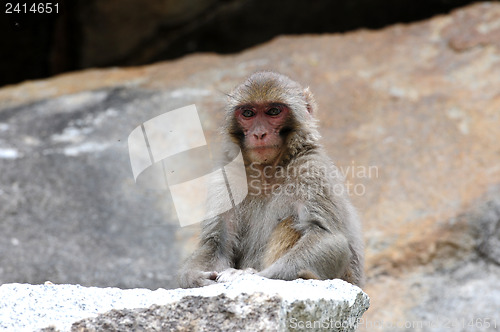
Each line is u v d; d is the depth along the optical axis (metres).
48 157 32.72
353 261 17.50
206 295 12.69
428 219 28.20
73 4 43.59
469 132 31.58
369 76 35.34
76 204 30.47
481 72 34.50
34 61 43.91
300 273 15.50
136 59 44.34
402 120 32.59
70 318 12.43
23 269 26.45
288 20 43.94
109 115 35.09
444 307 25.89
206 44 44.38
